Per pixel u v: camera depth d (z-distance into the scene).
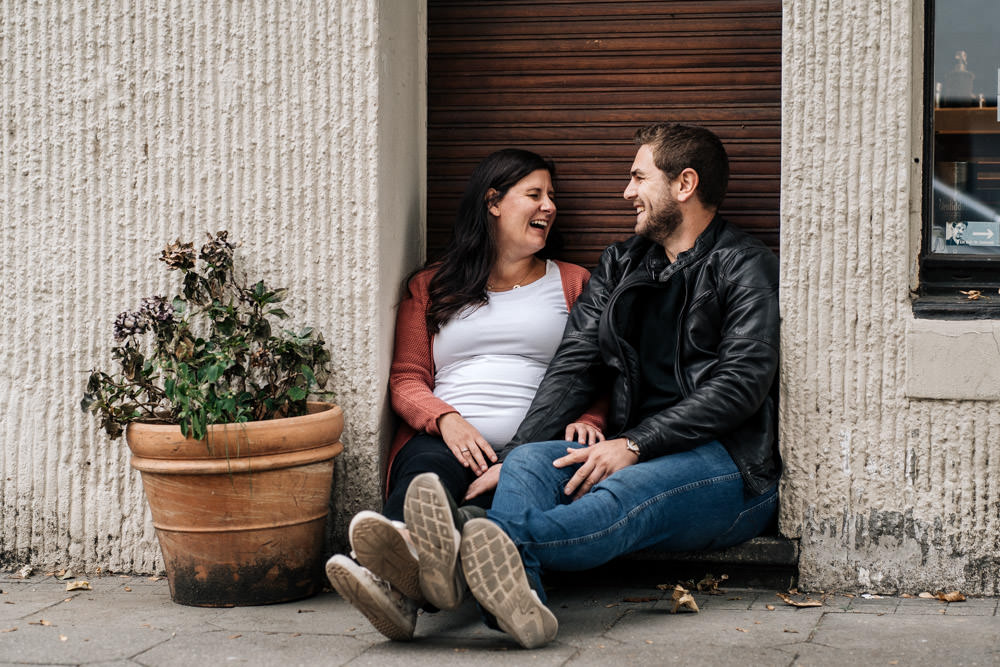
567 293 3.54
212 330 3.41
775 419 3.25
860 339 3.13
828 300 3.14
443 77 3.82
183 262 3.22
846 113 3.12
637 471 2.92
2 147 3.49
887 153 3.10
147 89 3.44
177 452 2.97
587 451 2.98
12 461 3.54
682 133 3.32
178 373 3.05
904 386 3.11
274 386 3.23
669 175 3.29
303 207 3.39
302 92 3.38
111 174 3.46
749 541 3.22
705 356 3.20
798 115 3.14
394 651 2.64
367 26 3.33
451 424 3.27
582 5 3.72
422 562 2.59
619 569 3.33
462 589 2.71
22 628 2.87
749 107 3.63
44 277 3.50
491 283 3.57
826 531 3.17
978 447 3.08
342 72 3.35
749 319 3.11
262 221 3.41
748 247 3.23
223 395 3.01
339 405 3.39
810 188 3.14
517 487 2.90
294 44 3.37
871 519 3.15
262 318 3.23
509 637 2.78
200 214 3.44
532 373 3.45
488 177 3.48
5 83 3.48
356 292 3.37
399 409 3.38
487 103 3.79
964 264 3.21
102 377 3.32
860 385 3.14
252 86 3.40
